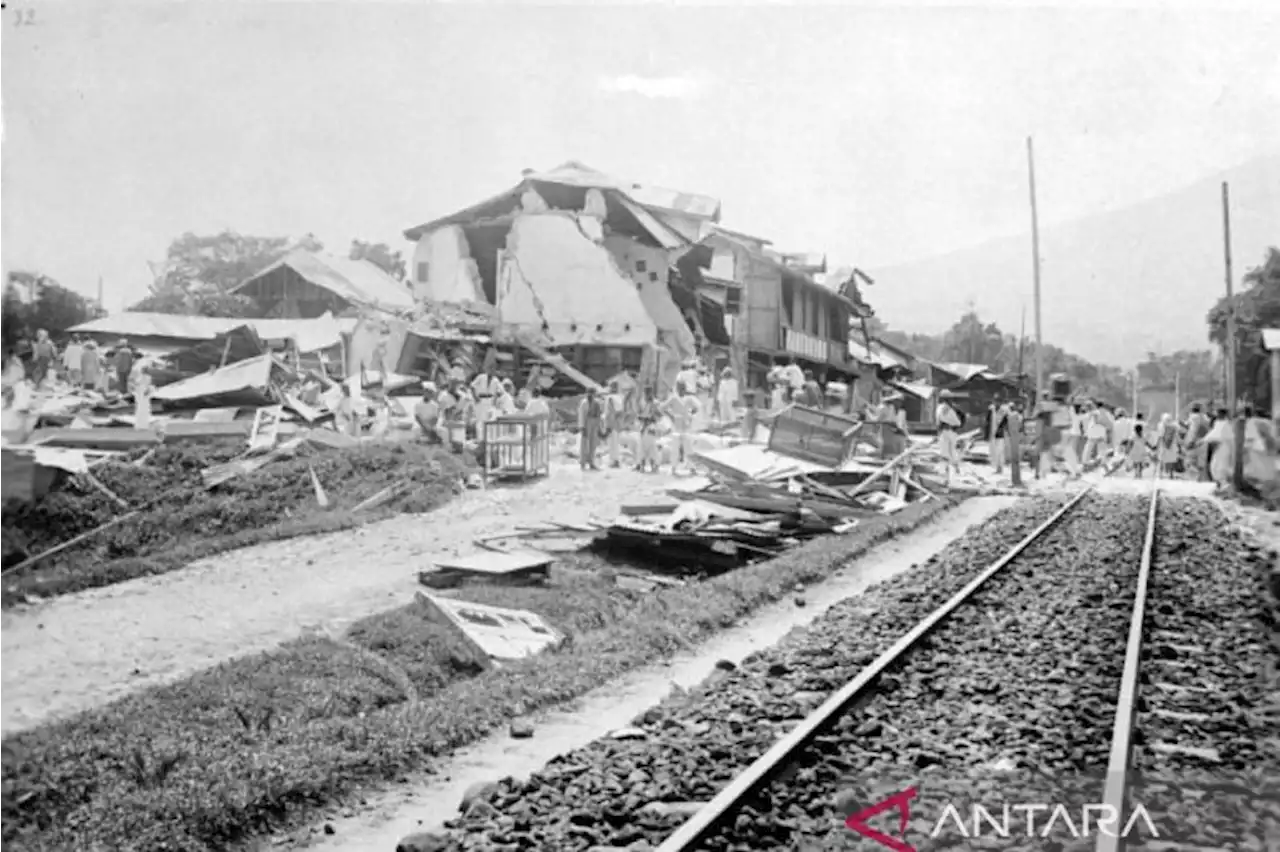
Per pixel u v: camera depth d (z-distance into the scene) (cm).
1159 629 1000
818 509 1802
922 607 1101
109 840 569
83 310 1703
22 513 1369
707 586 1237
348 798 624
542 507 1631
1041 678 823
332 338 1889
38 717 790
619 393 1944
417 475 1662
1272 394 2073
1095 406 2448
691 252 2109
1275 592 1184
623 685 880
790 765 627
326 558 1334
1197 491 2303
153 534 1420
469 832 542
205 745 716
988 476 2534
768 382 2153
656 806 564
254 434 1672
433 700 812
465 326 1959
